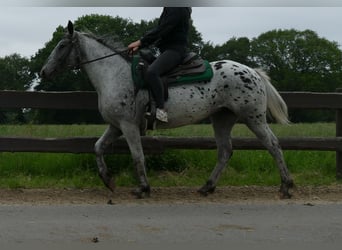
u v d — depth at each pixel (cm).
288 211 638
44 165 877
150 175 858
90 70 738
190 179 841
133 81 714
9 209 629
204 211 635
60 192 747
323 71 6200
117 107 711
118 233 523
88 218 588
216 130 780
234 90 736
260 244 491
